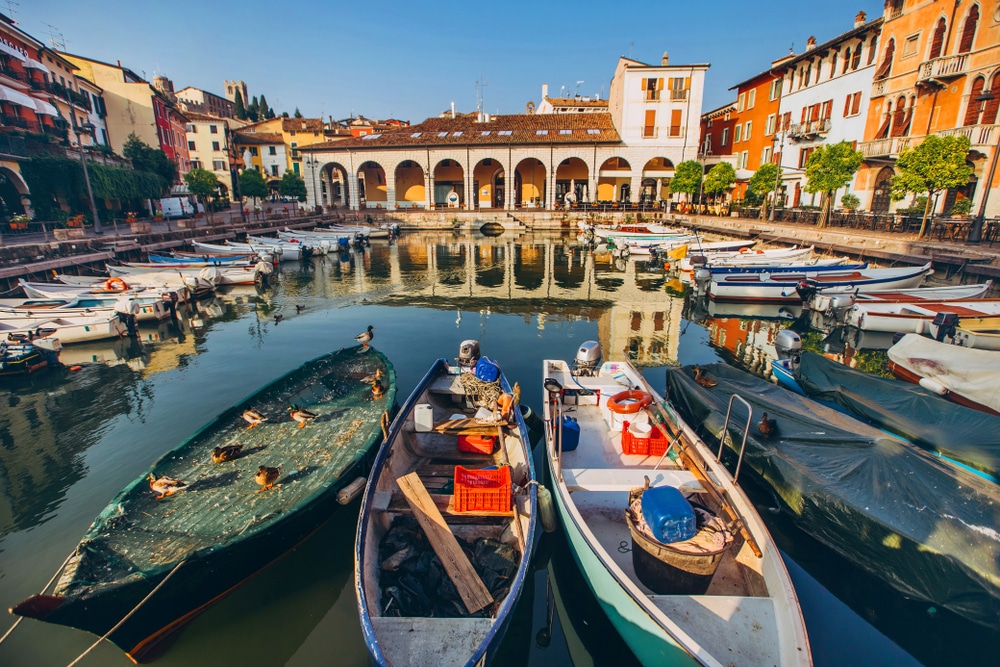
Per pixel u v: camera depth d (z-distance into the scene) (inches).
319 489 266.8
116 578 208.7
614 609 212.8
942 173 779.4
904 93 1080.2
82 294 734.5
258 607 241.6
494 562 235.3
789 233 1151.0
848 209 1206.9
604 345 616.1
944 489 244.2
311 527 263.6
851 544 255.4
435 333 662.5
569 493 271.3
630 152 1948.8
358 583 201.8
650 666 197.3
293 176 2297.0
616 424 340.8
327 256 1417.3
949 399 392.8
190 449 317.4
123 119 1749.5
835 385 391.9
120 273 932.6
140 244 1090.1
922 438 307.9
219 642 224.5
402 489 256.5
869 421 347.6
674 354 586.6
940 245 796.6
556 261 1302.9
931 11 1003.3
